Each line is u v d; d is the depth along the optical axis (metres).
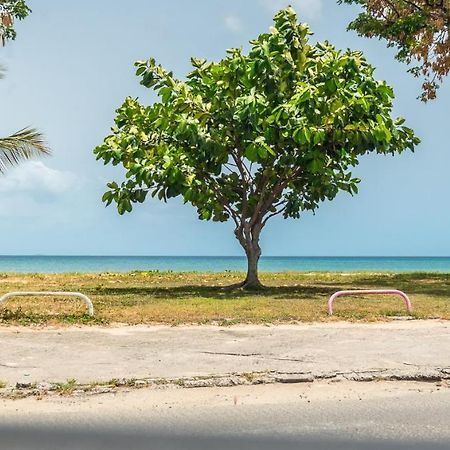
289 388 7.57
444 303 16.73
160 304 16.11
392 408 6.74
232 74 20.27
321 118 19.23
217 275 35.28
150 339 10.68
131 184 22.02
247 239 22.59
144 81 21.31
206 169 21.48
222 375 7.88
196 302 16.66
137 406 6.77
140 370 8.27
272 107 19.67
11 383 7.50
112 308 15.04
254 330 11.76
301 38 20.03
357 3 28.27
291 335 11.13
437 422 6.24
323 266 89.62
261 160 21.25
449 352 9.55
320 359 8.98
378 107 19.34
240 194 23.30
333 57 19.67
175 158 20.56
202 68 22.11
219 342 10.38
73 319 12.97
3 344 10.14
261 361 8.84
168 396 7.16
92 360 8.90
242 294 19.91
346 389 7.56
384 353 9.45
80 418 6.34
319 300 17.58
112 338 10.78
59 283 27.31
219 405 6.83
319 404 6.89
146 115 22.27
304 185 23.73
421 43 27.27
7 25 20.86
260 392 7.38
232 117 20.23
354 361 8.84
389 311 14.47
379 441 5.66
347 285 24.98
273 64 19.31
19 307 14.30
